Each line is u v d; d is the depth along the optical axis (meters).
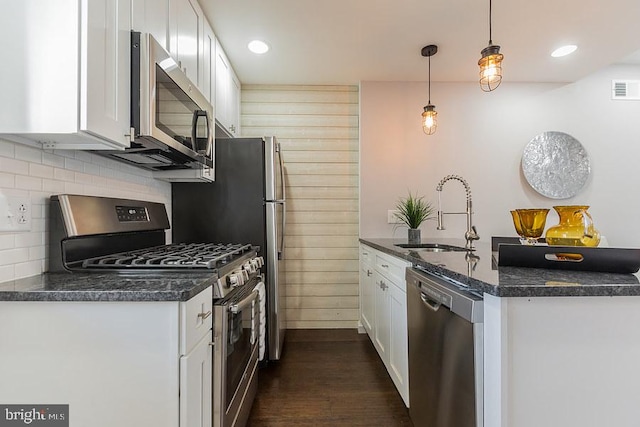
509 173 3.11
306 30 2.25
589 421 0.95
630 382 0.94
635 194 3.11
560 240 1.20
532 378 0.94
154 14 1.38
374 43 2.42
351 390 2.07
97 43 1.01
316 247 3.19
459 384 1.12
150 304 0.98
